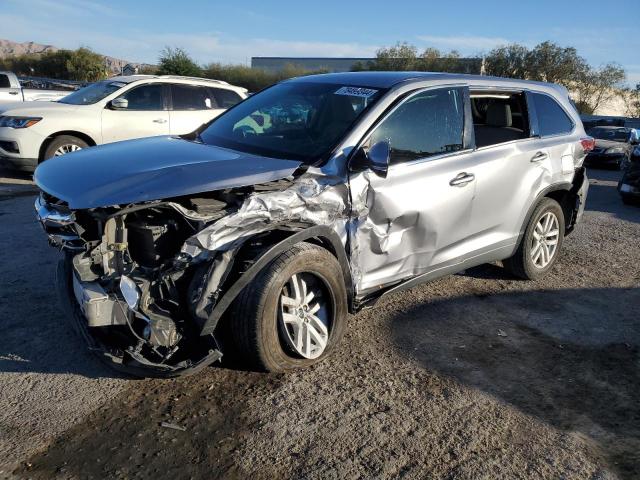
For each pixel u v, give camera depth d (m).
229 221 3.18
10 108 9.80
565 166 5.49
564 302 5.20
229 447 2.96
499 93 5.04
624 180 10.66
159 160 3.60
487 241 4.89
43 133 9.63
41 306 4.52
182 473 2.76
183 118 10.89
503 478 2.85
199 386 3.50
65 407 3.24
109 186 3.17
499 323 4.66
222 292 3.25
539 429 3.26
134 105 10.47
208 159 3.63
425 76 4.50
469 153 4.59
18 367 3.64
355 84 4.38
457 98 4.57
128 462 2.82
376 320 4.57
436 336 4.36
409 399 3.48
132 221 3.26
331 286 3.69
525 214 5.19
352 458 2.93
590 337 4.50
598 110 48.53
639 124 32.56
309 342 3.67
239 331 3.40
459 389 3.63
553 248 5.75
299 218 3.48
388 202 3.92
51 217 3.31
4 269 5.27
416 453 3.00
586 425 3.32
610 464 2.99
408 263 4.23
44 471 2.73
